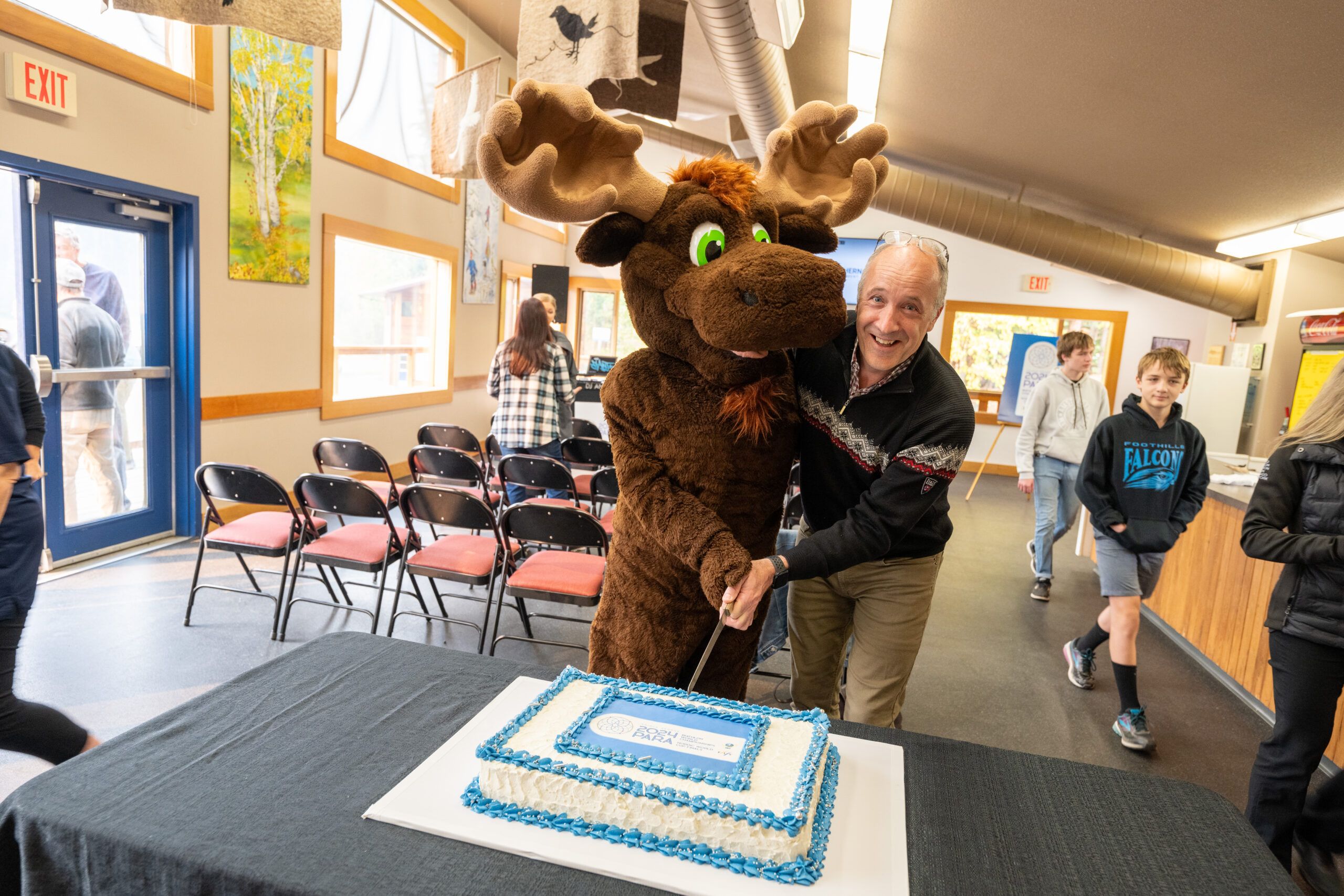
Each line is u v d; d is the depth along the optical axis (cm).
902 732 105
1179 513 270
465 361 834
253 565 421
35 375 369
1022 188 655
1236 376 577
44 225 372
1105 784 96
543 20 304
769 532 143
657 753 86
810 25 444
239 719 101
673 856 77
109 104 388
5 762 223
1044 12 319
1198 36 297
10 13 334
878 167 153
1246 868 82
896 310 135
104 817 80
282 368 534
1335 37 266
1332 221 452
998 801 91
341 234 588
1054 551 586
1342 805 192
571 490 403
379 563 312
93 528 412
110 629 324
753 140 625
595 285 1098
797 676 191
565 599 291
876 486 143
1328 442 181
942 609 432
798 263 113
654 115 326
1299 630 183
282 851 76
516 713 102
